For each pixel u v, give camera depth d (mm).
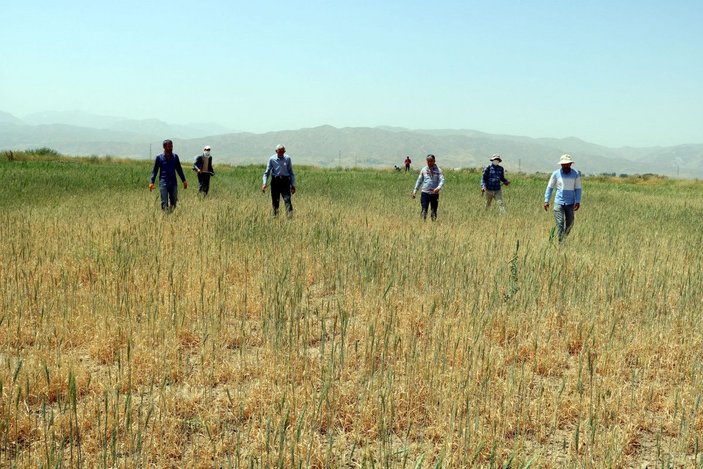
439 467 3406
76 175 27609
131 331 5527
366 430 4254
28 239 9391
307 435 4055
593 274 8391
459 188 28016
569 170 11891
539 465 3797
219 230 10625
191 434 4152
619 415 4473
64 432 3984
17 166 35469
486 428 4234
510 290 7047
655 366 5500
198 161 19203
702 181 61125
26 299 6473
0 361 5164
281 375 4965
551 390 4965
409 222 13953
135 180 25547
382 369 4785
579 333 6156
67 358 5184
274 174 13922
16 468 3529
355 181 32375
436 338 5641
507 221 14758
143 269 7934
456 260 8609
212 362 5250
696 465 3803
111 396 4395
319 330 6215
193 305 6637
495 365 5258
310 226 11727
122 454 3869
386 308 6449
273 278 7742
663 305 7246
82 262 8266
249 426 4203
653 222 15742
